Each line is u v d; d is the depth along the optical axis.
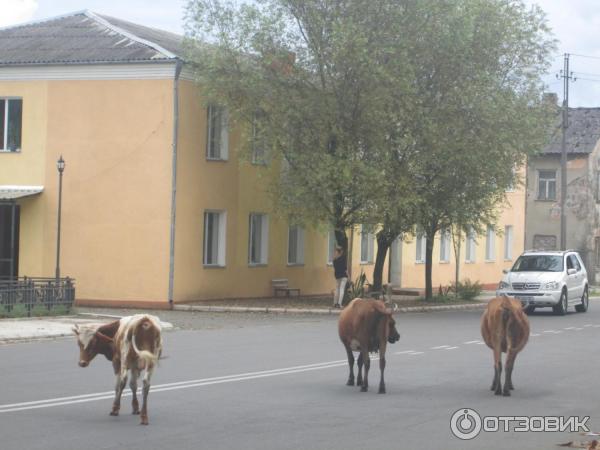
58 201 33.47
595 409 13.00
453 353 20.02
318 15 31.06
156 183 32.75
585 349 21.36
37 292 27.03
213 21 32.31
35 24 37.47
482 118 32.41
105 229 33.38
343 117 31.84
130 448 9.93
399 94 31.14
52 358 18.02
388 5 31.14
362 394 14.04
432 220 35.72
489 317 14.53
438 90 32.81
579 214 64.75
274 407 12.73
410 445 10.34
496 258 56.16
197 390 14.17
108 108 33.34
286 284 38.91
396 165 32.34
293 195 32.09
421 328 26.61
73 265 33.72
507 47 34.00
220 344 21.17
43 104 34.12
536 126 34.50
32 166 34.28
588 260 64.69
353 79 31.27
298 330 25.06
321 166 30.72
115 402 11.84
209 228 35.06
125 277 33.06
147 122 32.88
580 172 64.75
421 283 48.53
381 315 14.26
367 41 30.53
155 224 32.75
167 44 36.06
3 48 35.34
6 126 34.75
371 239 44.53
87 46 34.38
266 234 37.75
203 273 34.16
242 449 9.96
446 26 31.41
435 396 13.95
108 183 33.34
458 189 34.25
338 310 31.67
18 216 34.44
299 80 31.89
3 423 11.27
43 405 12.59
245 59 32.28
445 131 32.09
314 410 12.55
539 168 65.50
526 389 14.84
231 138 35.41
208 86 31.98
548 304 33.94
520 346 14.32
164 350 19.81
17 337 21.56
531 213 65.81
